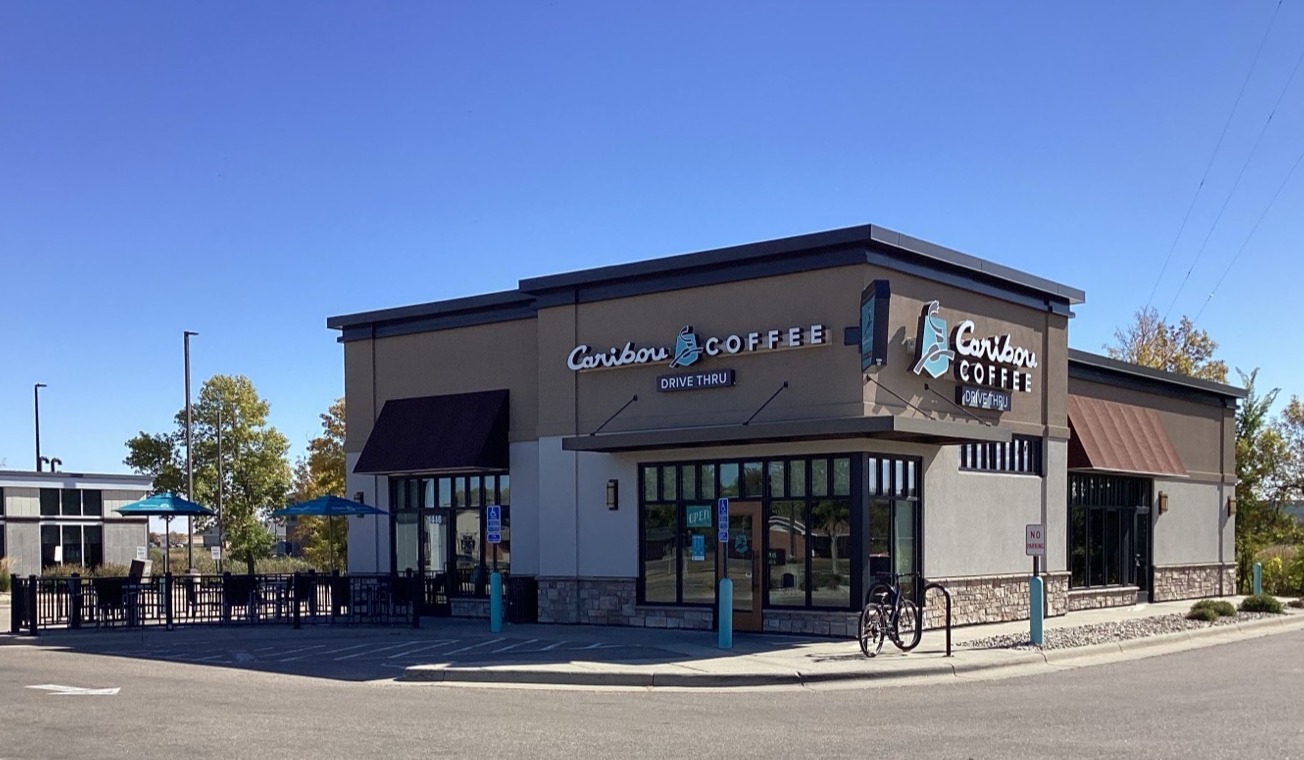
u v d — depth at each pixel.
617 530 22.77
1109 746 10.65
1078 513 26.89
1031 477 24.17
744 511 21.06
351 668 17.44
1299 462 43.19
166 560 27.83
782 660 17.00
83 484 50.94
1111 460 26.38
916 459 21.17
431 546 26.50
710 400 21.44
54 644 21.11
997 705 13.43
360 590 23.92
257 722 12.13
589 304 23.22
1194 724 11.90
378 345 27.52
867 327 18.98
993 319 22.91
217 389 50.19
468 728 11.80
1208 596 32.03
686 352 21.47
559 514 23.50
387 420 26.61
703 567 21.61
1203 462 32.31
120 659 18.86
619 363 22.44
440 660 17.64
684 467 22.02
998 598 22.94
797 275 20.45
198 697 14.20
